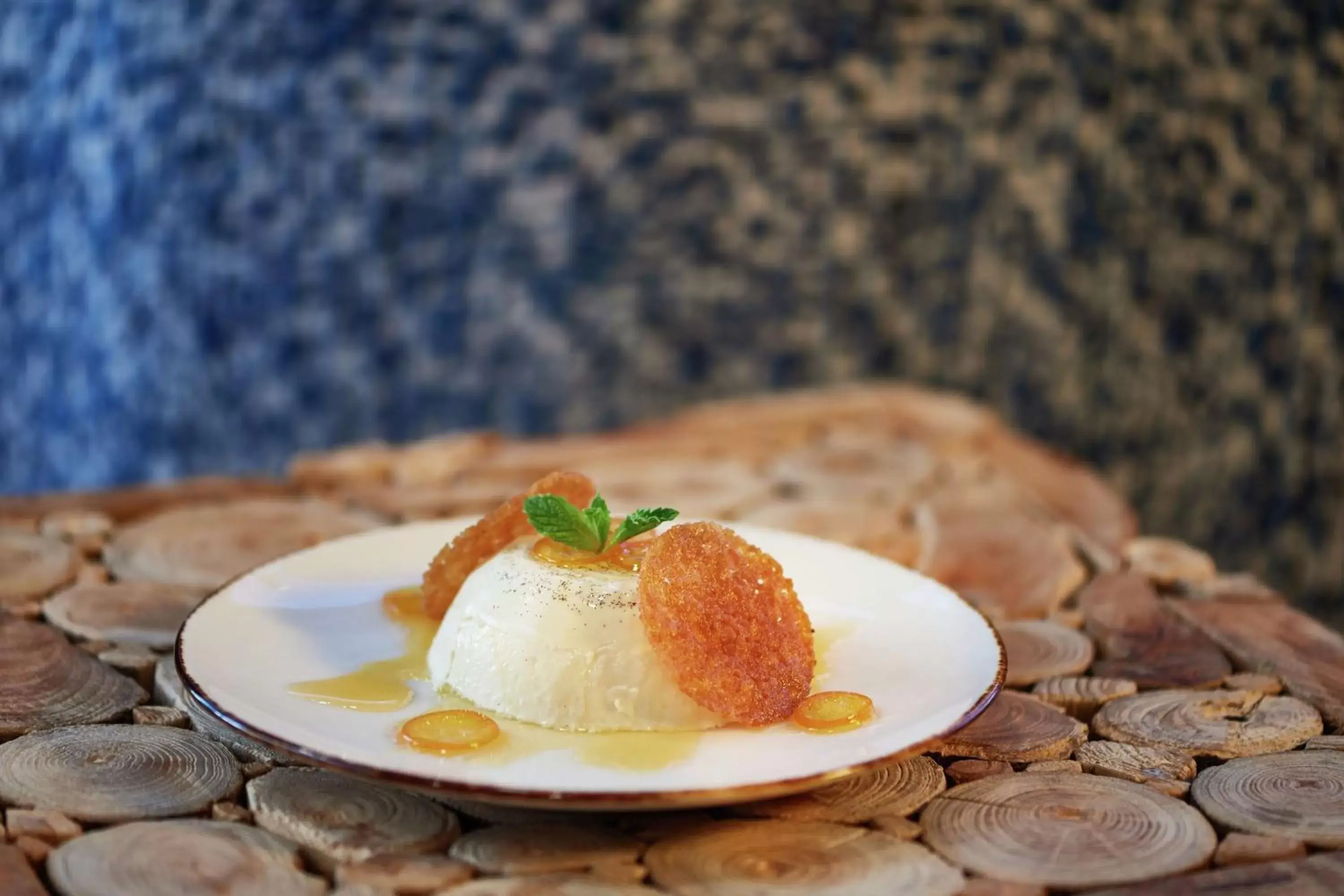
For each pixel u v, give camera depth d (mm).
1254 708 1096
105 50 3572
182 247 3666
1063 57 3617
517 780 806
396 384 3793
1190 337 3777
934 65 3666
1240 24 3561
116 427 3857
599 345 3801
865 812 912
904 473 1753
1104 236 3738
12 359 3846
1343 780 970
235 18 3525
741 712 932
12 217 3730
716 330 3822
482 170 3646
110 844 853
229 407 3785
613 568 1022
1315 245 3699
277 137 3592
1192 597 1376
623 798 783
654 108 3641
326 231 3662
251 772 959
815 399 2102
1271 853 869
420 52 3561
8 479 3980
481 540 1102
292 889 816
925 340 3869
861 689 996
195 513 1537
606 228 3711
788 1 3604
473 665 1004
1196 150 3637
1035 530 1533
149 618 1224
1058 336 3828
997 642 1012
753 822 896
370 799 913
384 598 1163
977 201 3750
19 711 1038
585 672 955
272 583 1131
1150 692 1130
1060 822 903
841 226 3768
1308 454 3787
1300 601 3869
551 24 3566
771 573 987
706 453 1833
